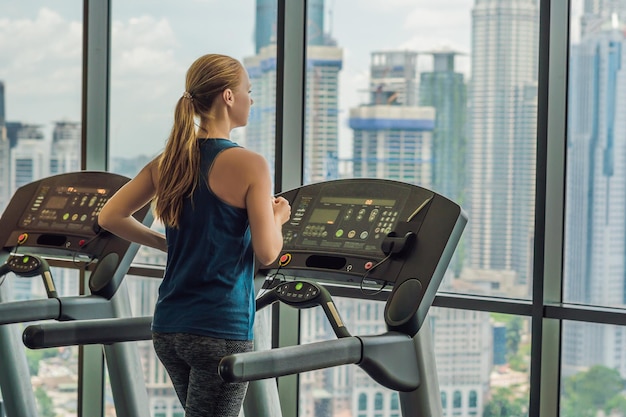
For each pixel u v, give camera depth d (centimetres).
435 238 299
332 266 316
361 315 425
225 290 288
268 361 259
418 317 291
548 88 357
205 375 288
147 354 505
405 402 298
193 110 297
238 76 302
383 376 288
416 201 312
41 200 433
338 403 438
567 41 375
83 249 398
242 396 299
